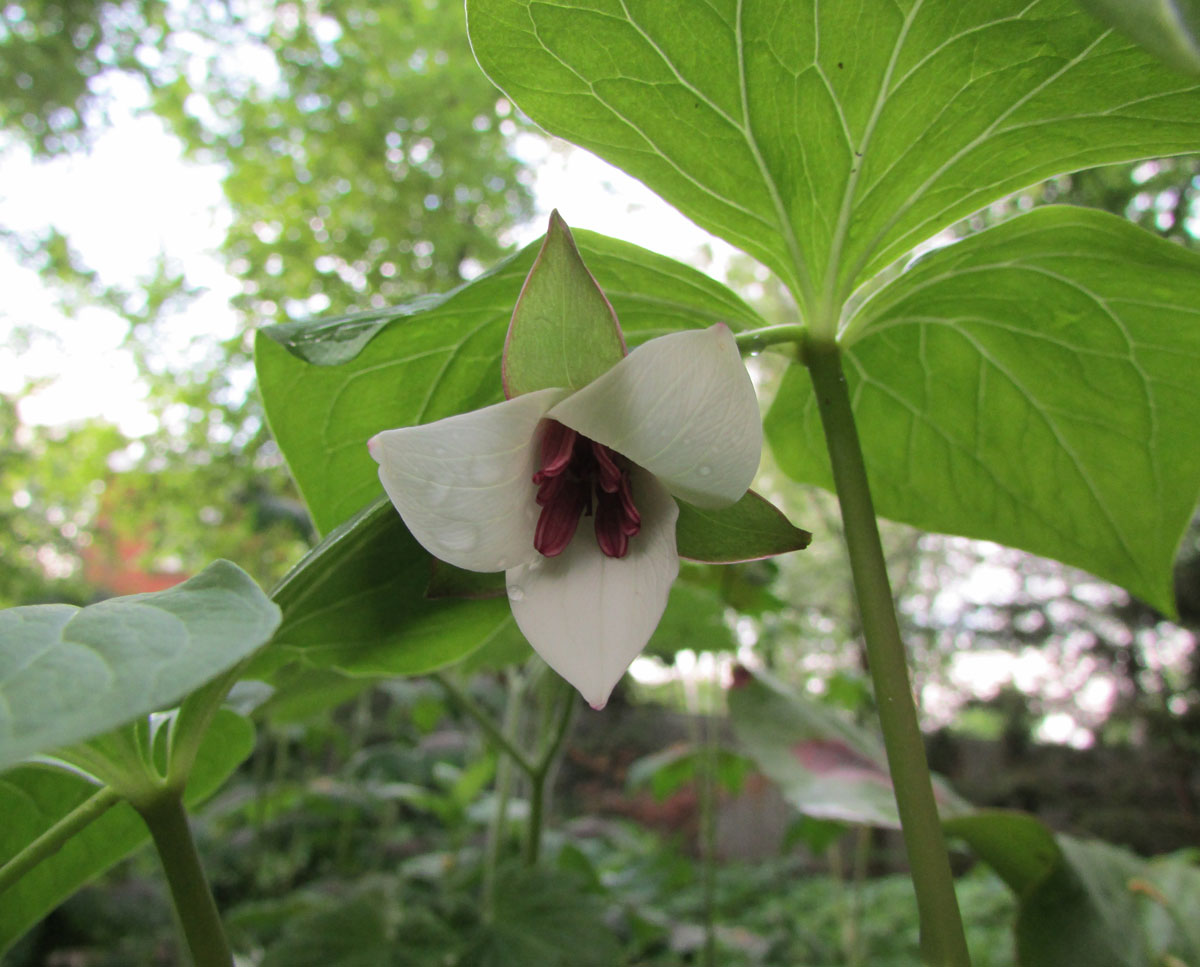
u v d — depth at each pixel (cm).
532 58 21
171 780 20
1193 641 155
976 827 32
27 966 84
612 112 22
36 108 184
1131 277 23
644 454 17
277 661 24
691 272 23
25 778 24
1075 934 31
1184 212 96
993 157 22
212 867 101
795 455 31
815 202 23
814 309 24
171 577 235
